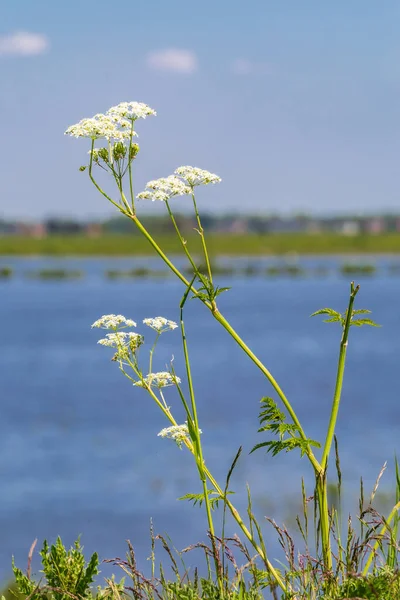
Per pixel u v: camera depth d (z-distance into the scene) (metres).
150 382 4.61
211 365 70.19
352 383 56.28
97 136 4.53
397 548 4.02
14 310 137.88
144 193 4.50
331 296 153.88
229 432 37.94
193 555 14.35
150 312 122.50
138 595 4.20
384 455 29.72
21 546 19.92
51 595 4.50
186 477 28.06
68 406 49.28
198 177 4.50
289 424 4.32
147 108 4.60
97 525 21.70
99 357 80.38
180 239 4.50
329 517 4.30
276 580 4.15
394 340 91.19
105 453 33.78
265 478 26.30
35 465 31.67
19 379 63.62
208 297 4.46
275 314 123.81
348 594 3.96
